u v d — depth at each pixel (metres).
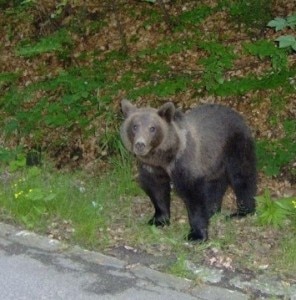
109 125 10.59
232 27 11.53
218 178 8.48
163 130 7.31
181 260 6.96
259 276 6.79
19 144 10.88
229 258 7.11
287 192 9.25
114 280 6.64
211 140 8.05
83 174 9.98
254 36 11.33
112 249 7.34
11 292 6.38
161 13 12.10
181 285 6.59
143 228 7.91
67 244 7.42
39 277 6.67
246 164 8.52
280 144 9.82
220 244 7.50
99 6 12.55
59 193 8.53
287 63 10.66
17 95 11.57
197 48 11.35
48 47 11.52
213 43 11.27
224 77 10.79
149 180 7.91
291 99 10.30
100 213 8.30
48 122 10.90
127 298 6.30
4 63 12.33
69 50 12.03
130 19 12.25
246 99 10.45
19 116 11.16
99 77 11.34
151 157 7.45
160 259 7.12
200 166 7.77
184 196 7.65
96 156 10.36
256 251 7.38
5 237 7.60
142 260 7.10
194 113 8.28
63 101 10.95
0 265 6.90
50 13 12.74
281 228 7.99
